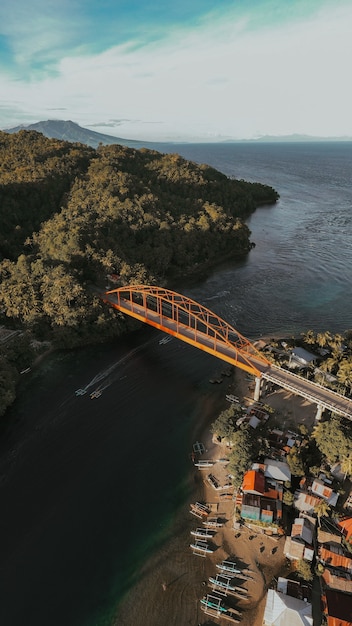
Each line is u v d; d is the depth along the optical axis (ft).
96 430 240.53
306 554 166.40
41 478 208.54
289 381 251.60
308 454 212.84
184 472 213.25
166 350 321.73
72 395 269.23
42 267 349.20
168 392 273.33
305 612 145.48
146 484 206.28
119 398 267.18
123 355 314.14
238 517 184.75
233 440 216.33
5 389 252.83
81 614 152.87
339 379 249.55
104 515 190.19
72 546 176.45
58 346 318.45
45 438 234.17
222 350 284.41
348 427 214.28
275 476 199.11
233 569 164.76
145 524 186.29
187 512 191.83
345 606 146.41
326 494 189.47
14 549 174.81
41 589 160.66
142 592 159.53
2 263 364.38
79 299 328.70
